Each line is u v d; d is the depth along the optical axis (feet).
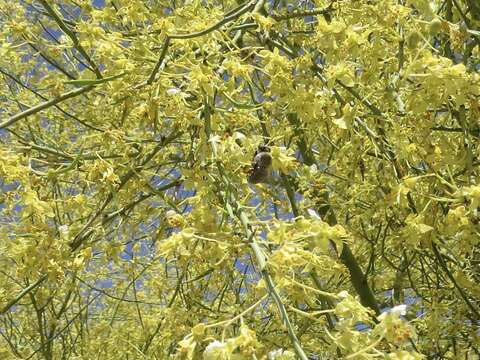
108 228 13.60
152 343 15.40
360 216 13.15
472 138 10.61
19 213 10.12
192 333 6.37
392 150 10.62
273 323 10.59
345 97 11.89
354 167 12.16
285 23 15.12
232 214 8.00
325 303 10.22
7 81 16.89
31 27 14.93
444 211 10.46
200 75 9.13
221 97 10.07
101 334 16.08
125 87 10.11
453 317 13.51
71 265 10.11
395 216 12.30
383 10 9.43
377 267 16.99
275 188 12.64
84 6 11.94
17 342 18.34
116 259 10.79
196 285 13.94
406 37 9.39
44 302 14.24
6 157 9.59
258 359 6.24
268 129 11.43
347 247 14.84
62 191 15.25
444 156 9.80
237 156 8.79
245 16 11.02
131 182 11.25
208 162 9.49
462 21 10.94
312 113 10.12
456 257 10.20
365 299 14.96
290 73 10.33
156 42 10.27
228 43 10.82
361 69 11.28
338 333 6.27
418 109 9.35
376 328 6.07
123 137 10.93
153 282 13.78
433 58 8.93
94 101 13.34
